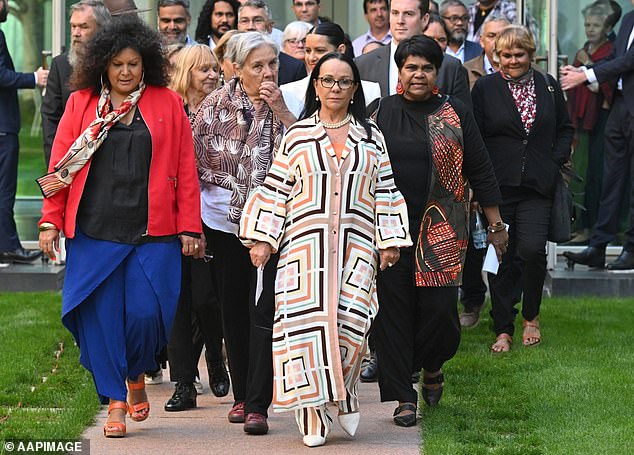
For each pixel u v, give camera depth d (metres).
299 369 12.28
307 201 12.38
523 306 17.36
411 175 13.27
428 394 14.07
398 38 16.20
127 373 12.77
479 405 14.05
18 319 18.61
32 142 24.00
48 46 23.91
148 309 12.55
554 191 17.11
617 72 21.33
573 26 23.09
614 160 22.05
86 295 12.44
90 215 12.52
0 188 22.34
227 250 13.35
